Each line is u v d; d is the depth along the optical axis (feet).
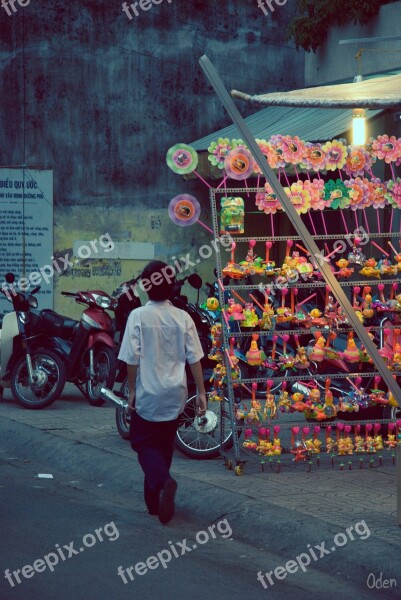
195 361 22.36
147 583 17.88
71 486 26.61
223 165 27.12
